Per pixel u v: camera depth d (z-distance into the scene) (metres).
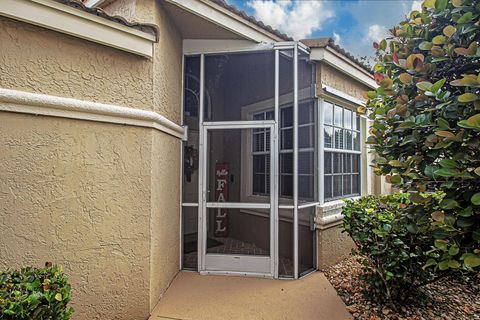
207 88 5.80
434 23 2.67
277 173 4.67
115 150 3.21
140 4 3.61
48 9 2.71
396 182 2.56
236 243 5.42
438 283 4.25
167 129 4.01
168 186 4.16
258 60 5.44
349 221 3.94
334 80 5.48
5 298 1.82
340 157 5.95
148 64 3.49
